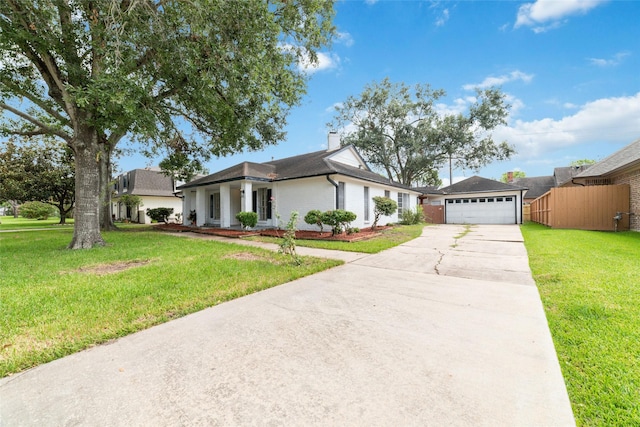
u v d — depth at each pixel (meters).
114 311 3.48
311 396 1.91
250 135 11.41
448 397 1.88
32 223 24.52
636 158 10.05
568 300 3.64
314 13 9.55
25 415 1.76
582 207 12.46
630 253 6.45
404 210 18.50
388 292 4.25
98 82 6.31
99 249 8.32
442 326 3.01
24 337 2.82
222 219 14.38
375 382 2.05
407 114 24.52
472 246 8.62
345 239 9.83
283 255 7.16
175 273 5.32
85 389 2.02
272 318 3.27
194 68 7.21
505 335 2.78
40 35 6.38
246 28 7.31
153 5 7.24
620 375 2.08
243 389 1.99
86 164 8.77
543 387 1.98
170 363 2.35
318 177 12.17
